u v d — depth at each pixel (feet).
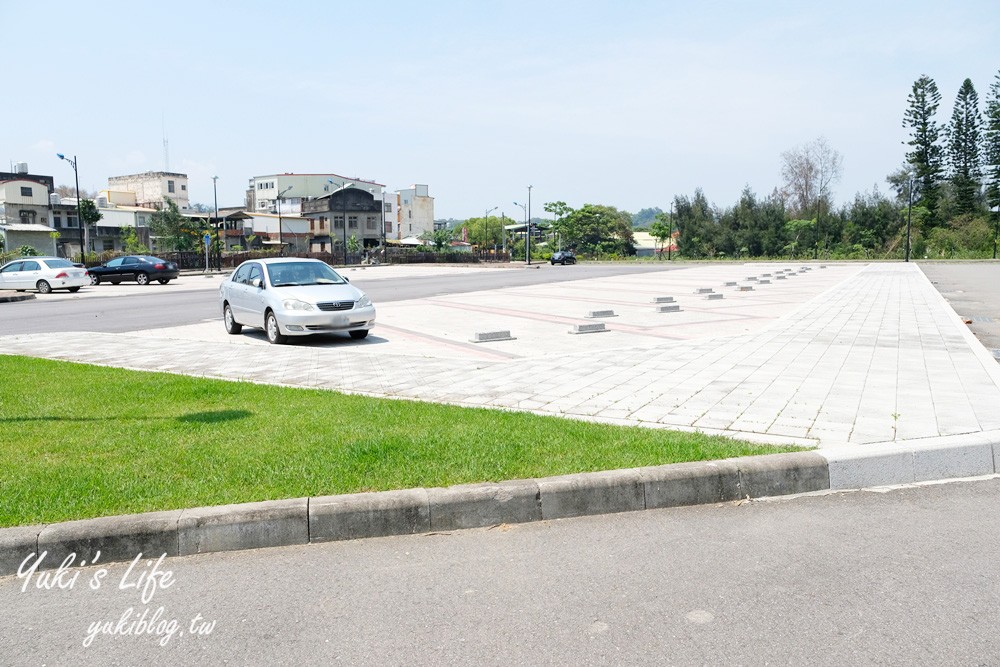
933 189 206.08
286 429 19.10
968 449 16.81
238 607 11.00
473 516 14.03
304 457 16.31
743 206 235.20
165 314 59.26
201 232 213.25
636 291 81.71
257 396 24.12
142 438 18.34
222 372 30.45
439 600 11.06
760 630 9.98
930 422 19.11
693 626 10.12
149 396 24.27
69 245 206.80
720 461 15.56
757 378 26.20
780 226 227.81
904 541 12.98
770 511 14.67
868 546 12.79
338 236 269.85
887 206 223.30
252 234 249.55
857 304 57.21
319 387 26.61
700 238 240.73
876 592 11.03
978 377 25.64
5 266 93.50
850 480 16.02
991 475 16.80
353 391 25.80
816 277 106.93
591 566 12.19
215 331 48.01
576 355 32.83
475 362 31.78
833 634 9.85
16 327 51.31
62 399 23.82
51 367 31.27
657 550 12.81
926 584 11.27
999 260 171.42
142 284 110.63
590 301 68.33
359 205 273.54
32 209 201.46
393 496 13.83
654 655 9.39
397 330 46.83
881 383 24.81
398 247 270.46
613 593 11.18
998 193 187.21
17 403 23.15
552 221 312.50
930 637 9.73
